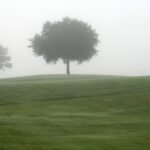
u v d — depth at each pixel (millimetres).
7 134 17625
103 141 16859
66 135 18016
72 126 20047
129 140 17141
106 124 20734
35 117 22547
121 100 28031
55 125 20109
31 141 16547
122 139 17281
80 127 19891
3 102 27531
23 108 25781
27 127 19266
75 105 26922
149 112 24609
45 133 18203
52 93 30453
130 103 27156
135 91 30562
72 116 23000
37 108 25844
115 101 27844
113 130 19328
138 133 18641
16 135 17516
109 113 24422
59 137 17484
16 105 26734
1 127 18984
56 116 22969
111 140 17062
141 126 20312
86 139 17141
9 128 18781
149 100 27641
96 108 26016
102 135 18141
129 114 24109
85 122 21172
